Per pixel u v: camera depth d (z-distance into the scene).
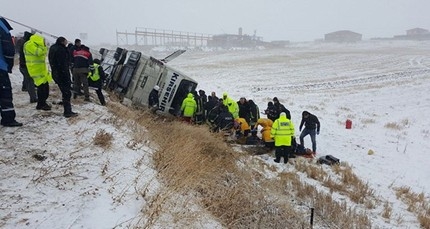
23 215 3.51
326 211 6.82
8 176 4.27
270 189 7.23
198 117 12.24
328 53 68.88
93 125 6.85
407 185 9.52
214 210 5.23
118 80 12.66
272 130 10.09
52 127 6.39
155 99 11.67
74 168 4.73
